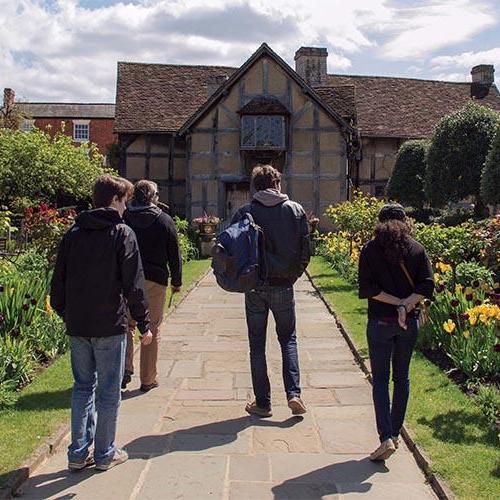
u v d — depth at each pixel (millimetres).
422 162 25234
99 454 3979
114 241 3893
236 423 4883
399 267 4117
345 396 5539
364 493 3695
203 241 20469
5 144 21453
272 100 22078
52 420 4691
